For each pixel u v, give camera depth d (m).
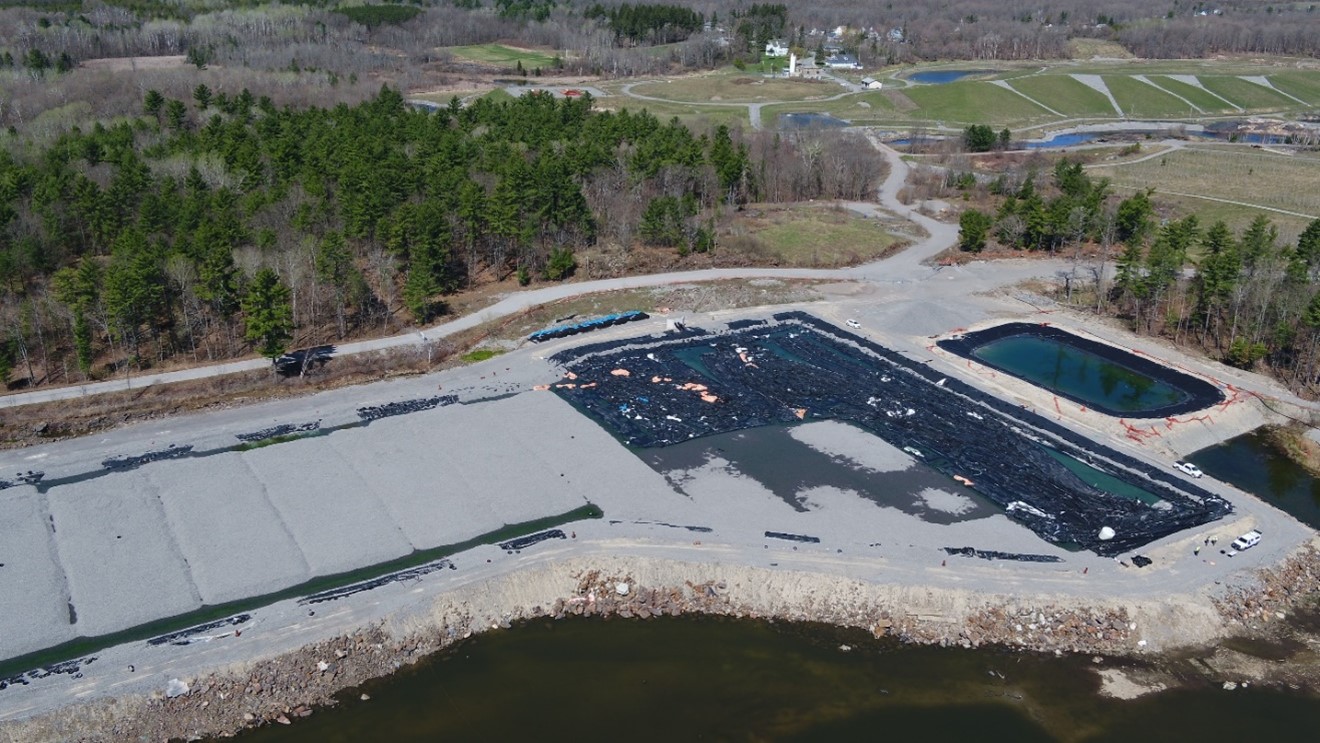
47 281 144.38
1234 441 123.44
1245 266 158.88
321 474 107.81
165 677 78.50
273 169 186.38
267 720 76.88
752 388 131.50
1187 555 97.56
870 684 82.19
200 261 141.38
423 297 145.38
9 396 120.56
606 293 161.25
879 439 118.94
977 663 84.88
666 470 110.81
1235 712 81.12
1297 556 98.94
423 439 116.06
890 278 173.50
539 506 103.25
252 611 86.06
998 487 108.44
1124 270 158.00
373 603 86.88
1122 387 136.12
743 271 173.62
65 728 74.75
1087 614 89.50
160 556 93.50
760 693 80.88
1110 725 79.19
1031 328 155.00
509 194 163.75
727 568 93.19
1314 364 137.38
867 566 93.88
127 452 111.88
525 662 83.62
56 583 89.38
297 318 144.75
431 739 75.50
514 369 135.62
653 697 80.06
